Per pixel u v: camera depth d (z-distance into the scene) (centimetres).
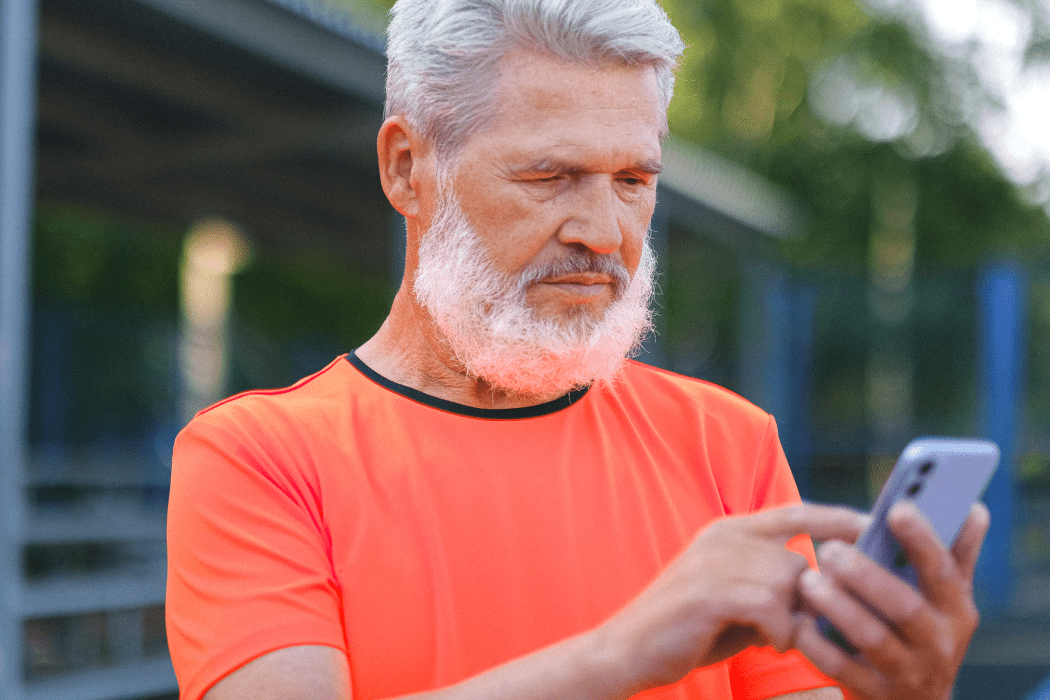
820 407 1026
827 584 73
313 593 97
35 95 555
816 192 1598
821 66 1648
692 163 770
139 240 1384
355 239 1004
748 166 1612
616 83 107
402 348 120
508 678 79
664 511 115
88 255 1354
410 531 105
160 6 401
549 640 106
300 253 1105
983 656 695
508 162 107
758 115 1661
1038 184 1541
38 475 816
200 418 108
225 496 101
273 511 101
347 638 101
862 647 71
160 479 914
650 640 76
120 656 454
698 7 1641
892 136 1570
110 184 769
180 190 794
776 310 997
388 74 121
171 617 101
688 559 79
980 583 820
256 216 902
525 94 106
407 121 117
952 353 990
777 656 113
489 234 109
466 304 110
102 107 580
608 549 110
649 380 128
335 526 104
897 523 71
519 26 106
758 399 996
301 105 552
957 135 1545
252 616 94
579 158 105
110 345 1148
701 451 121
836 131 1603
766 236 955
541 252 108
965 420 984
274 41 437
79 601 443
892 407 1012
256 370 1354
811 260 1573
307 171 719
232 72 502
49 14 426
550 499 110
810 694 112
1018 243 1538
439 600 103
